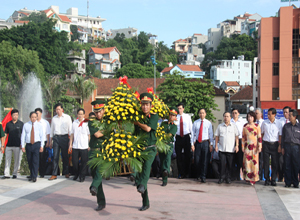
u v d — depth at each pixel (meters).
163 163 7.55
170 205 5.64
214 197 6.29
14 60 37.12
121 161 5.20
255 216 4.99
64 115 8.48
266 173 7.59
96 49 100.38
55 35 47.03
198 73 89.25
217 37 136.00
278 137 7.56
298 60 27.11
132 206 5.58
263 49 27.92
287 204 5.74
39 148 8.06
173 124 7.68
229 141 7.77
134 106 5.13
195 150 8.30
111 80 41.41
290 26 27.00
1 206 5.60
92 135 5.83
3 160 9.88
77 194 6.56
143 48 113.62
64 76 47.56
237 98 55.09
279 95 27.41
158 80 41.50
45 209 5.40
